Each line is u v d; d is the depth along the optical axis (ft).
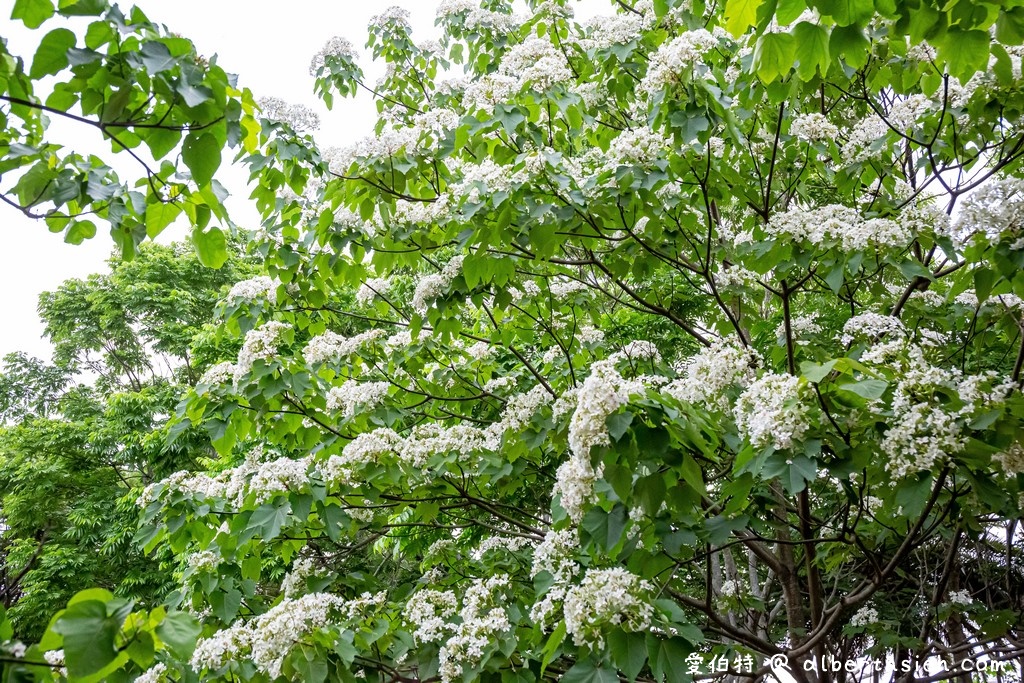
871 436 10.36
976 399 10.02
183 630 6.60
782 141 14.43
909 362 10.35
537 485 19.57
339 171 15.44
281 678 11.96
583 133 15.80
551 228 12.92
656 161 12.44
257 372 15.42
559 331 19.51
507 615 13.75
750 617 20.44
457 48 22.04
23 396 76.02
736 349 12.26
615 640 9.41
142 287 63.31
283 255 16.88
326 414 17.03
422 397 18.65
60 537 52.19
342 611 13.87
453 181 16.87
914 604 20.68
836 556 15.81
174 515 15.21
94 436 53.26
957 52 9.12
